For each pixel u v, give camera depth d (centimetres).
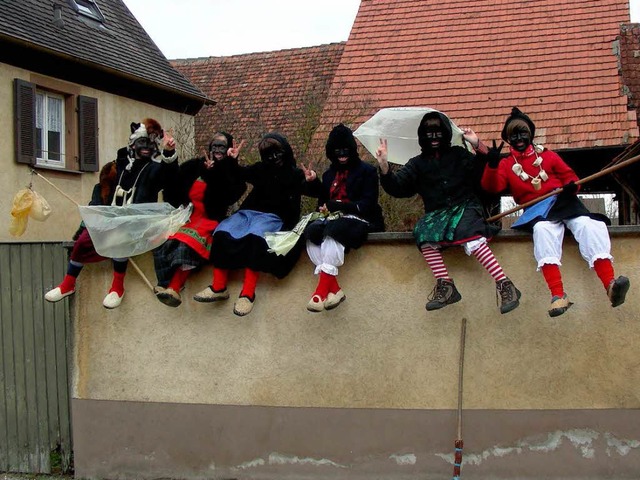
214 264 564
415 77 1466
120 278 603
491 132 1317
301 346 580
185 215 584
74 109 1318
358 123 1217
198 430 600
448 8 1612
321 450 575
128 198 594
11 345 671
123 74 1389
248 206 582
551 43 1453
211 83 1914
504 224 1140
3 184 1159
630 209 1424
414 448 556
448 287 516
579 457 531
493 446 543
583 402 531
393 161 593
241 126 1692
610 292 473
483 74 1432
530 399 538
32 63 1216
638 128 1245
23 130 1188
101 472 621
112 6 1600
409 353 558
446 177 524
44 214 628
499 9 1571
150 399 612
